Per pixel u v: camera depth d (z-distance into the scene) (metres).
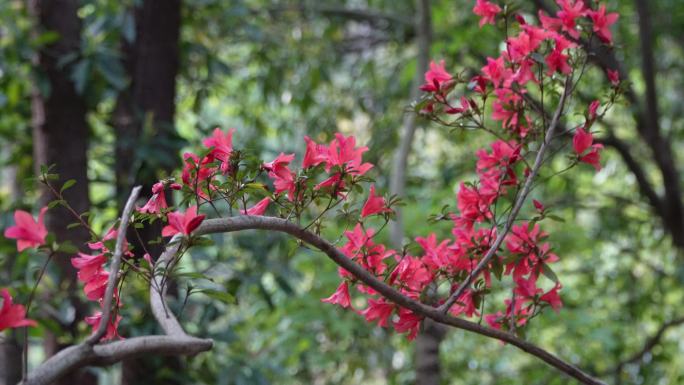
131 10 4.77
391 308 1.91
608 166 7.24
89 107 4.34
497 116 2.21
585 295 6.94
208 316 4.22
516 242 2.08
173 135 4.26
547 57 2.02
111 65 4.01
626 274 6.73
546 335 7.05
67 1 4.16
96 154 4.98
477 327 1.86
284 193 1.78
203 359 4.56
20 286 3.44
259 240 4.58
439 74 2.08
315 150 1.76
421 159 6.91
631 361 6.27
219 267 4.35
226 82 7.33
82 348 1.22
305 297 5.62
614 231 6.79
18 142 4.80
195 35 5.66
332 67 7.14
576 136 2.01
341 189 1.76
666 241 6.99
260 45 6.84
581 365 6.63
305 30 6.98
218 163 1.73
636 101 5.83
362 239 1.90
